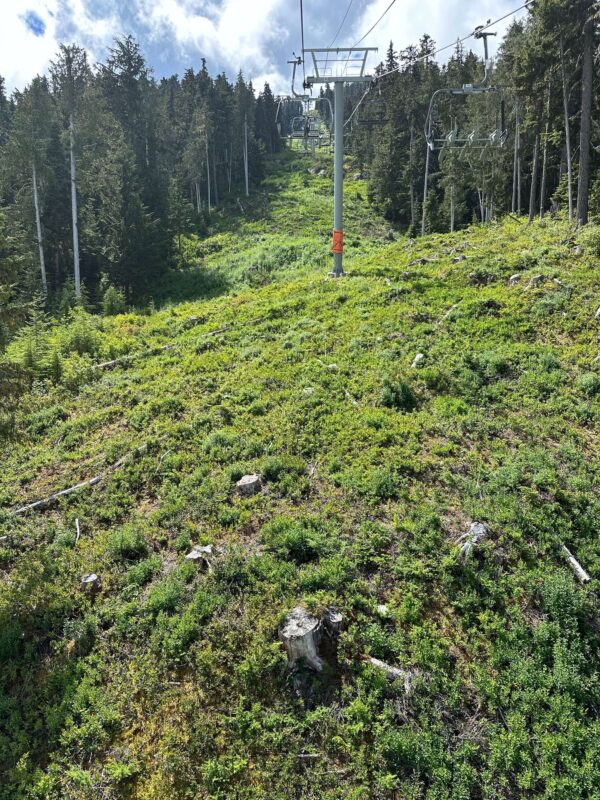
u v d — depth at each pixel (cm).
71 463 1289
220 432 1252
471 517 912
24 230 3353
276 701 668
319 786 591
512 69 3694
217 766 611
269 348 1772
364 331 1711
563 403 1221
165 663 727
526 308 1667
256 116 8812
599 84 2909
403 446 1122
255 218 5562
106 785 623
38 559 957
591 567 818
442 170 4372
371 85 2172
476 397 1282
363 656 702
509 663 694
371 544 859
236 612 775
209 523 979
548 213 3481
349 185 6838
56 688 736
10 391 1074
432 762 594
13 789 625
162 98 6838
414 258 2653
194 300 3431
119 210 3600
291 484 1038
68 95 3341
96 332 2203
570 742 607
